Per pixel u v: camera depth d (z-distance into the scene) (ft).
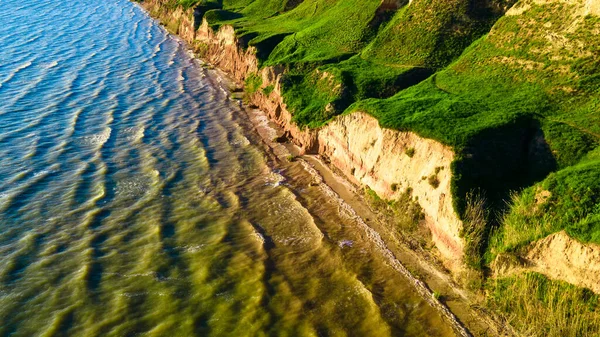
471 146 88.74
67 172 120.06
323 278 84.53
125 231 97.71
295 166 124.47
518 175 88.38
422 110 105.81
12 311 75.66
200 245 93.71
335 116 124.57
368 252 89.97
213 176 120.98
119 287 81.61
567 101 98.32
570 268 67.51
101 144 136.77
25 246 91.56
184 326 73.67
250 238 96.12
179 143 140.05
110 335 71.77
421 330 72.54
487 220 81.20
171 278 84.23
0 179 115.03
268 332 72.64
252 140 141.18
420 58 145.59
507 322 70.74
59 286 81.25
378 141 105.29
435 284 80.84
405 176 96.84
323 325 74.08
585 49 105.60
